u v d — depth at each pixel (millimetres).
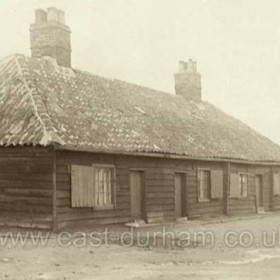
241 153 26953
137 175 20469
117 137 19047
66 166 17016
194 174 23781
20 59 19672
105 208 18484
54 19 21297
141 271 10805
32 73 19141
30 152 17000
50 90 18844
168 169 21906
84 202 17406
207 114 29984
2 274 10219
